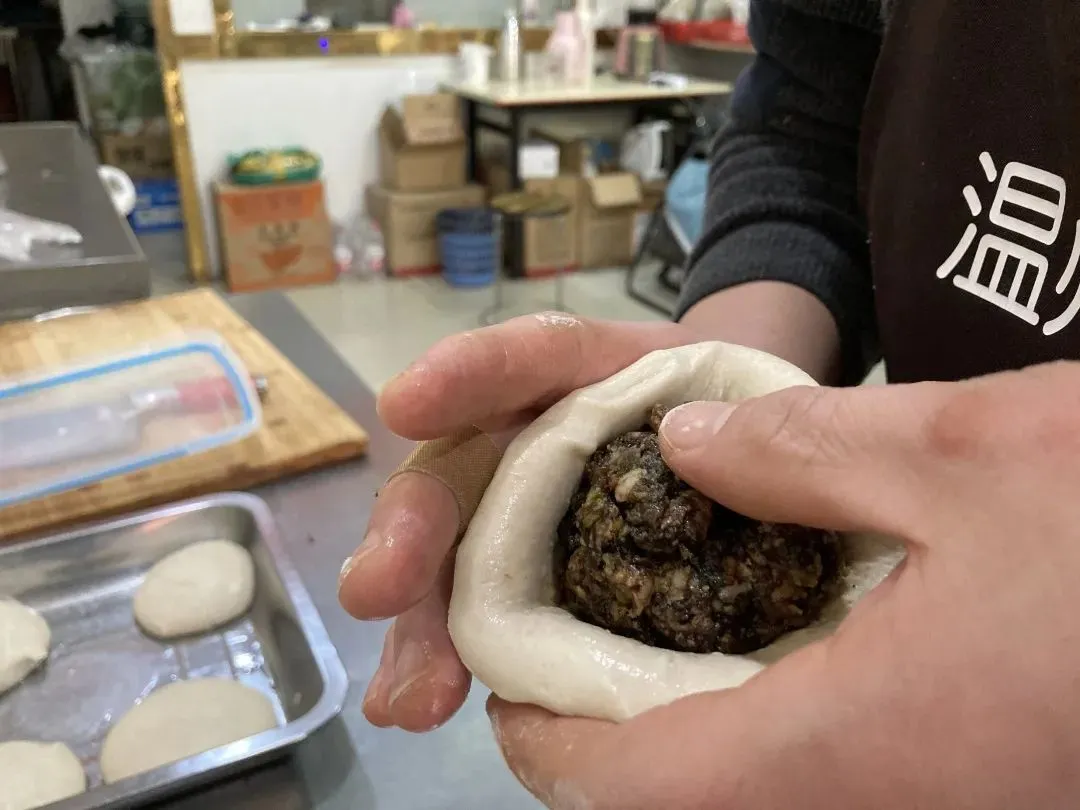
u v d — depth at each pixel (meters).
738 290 0.74
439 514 0.43
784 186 0.80
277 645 0.77
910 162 0.60
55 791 0.63
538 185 2.99
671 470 0.40
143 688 0.75
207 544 0.88
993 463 0.26
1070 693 0.23
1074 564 0.24
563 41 3.07
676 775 0.29
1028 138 0.50
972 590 0.25
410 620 0.47
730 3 3.11
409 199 2.95
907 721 0.25
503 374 0.43
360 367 2.37
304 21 2.98
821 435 0.30
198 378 1.04
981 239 0.53
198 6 2.68
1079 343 0.47
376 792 0.61
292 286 2.91
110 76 2.96
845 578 0.39
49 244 1.45
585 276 3.17
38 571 0.83
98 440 0.94
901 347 0.63
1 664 0.73
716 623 0.38
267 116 2.91
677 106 3.38
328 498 0.94
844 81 0.76
